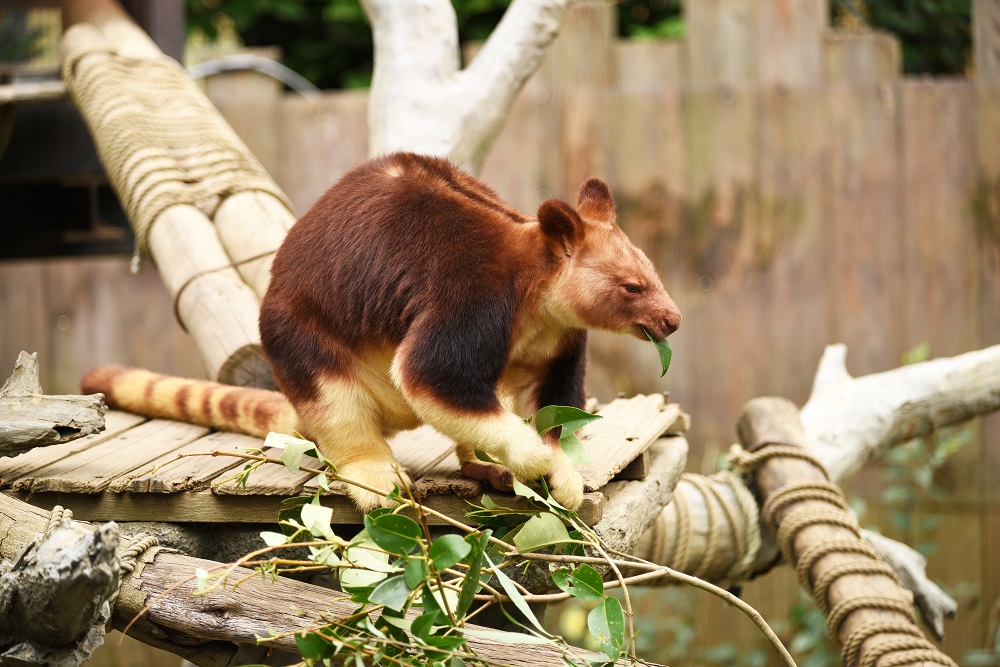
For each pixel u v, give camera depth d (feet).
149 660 25.57
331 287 10.75
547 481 10.22
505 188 24.20
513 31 17.31
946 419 18.34
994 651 22.97
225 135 18.10
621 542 10.96
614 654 8.87
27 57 23.72
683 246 23.95
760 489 16.26
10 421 10.36
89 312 25.70
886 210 23.43
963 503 23.40
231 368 14.84
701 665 24.09
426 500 10.69
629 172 23.91
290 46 37.01
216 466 11.53
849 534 14.79
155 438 13.03
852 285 23.58
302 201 24.77
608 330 10.51
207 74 24.82
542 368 11.19
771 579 23.91
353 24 36.60
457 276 10.11
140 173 16.78
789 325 23.81
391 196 10.77
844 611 13.75
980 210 23.17
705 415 24.14
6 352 25.82
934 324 23.43
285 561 8.96
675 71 24.26
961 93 23.07
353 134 24.56
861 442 17.93
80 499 11.06
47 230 22.79
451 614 8.51
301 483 10.80
